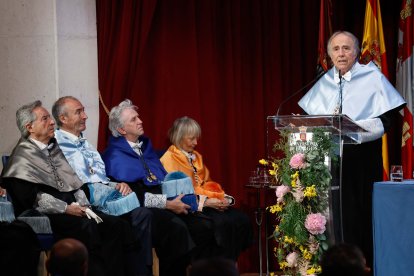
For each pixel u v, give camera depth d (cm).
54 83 681
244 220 654
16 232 514
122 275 553
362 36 814
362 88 582
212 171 745
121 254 555
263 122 774
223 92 757
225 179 757
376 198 522
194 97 734
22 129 575
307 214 531
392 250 515
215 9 751
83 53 695
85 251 326
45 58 683
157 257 599
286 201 542
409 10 762
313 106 598
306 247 532
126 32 692
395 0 813
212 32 748
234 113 756
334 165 532
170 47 729
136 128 637
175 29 731
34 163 565
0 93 677
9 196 566
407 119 754
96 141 698
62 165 580
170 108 727
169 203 614
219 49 756
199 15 745
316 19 803
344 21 817
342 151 555
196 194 654
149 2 702
